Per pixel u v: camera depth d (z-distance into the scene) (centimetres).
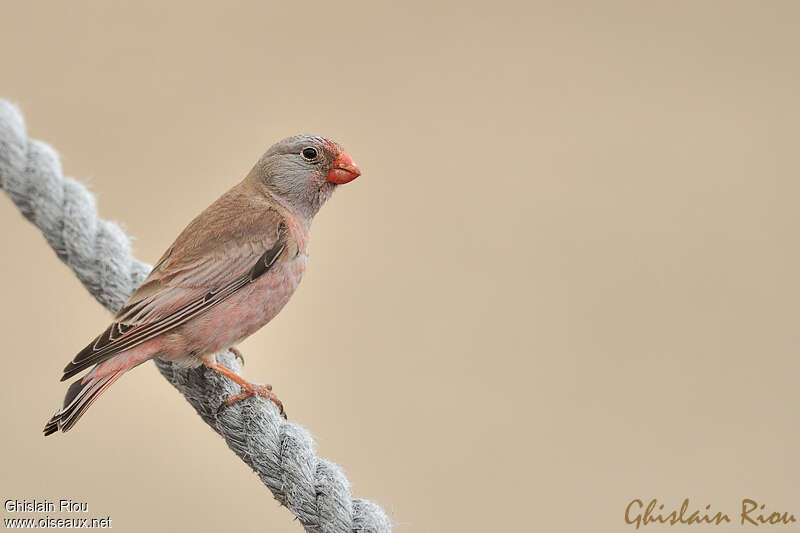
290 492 768
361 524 754
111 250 838
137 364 823
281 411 829
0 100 825
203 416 841
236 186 958
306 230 962
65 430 764
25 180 820
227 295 862
